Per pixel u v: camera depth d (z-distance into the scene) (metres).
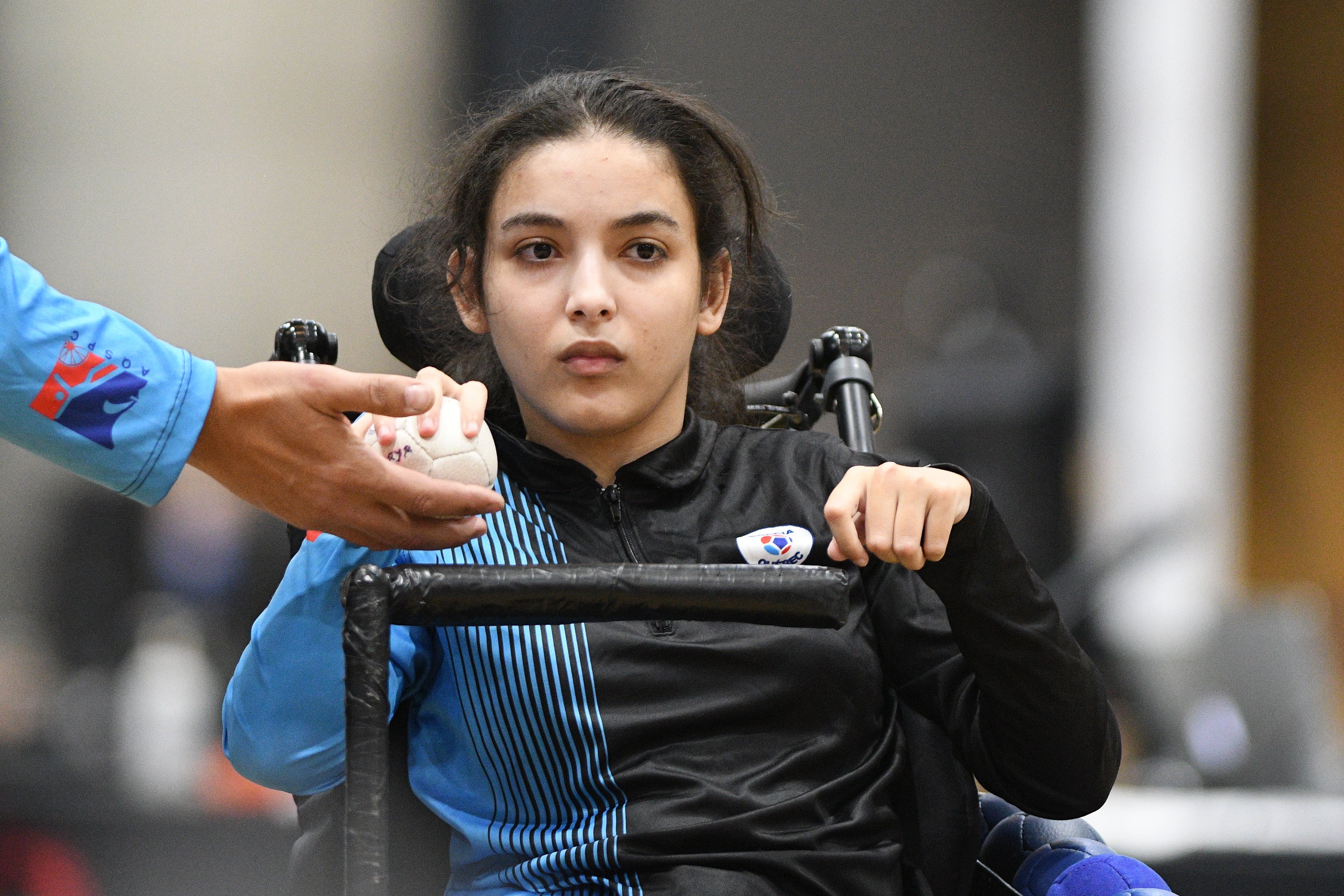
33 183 19.91
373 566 3.73
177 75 20.14
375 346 20.34
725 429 5.43
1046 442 15.41
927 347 16.89
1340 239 23.92
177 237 20.09
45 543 15.43
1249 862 8.00
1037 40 21.42
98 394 4.21
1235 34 21.94
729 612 3.80
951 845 4.84
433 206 5.54
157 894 8.67
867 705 4.79
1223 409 21.67
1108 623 10.80
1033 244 21.50
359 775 3.60
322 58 20.27
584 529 4.96
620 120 4.89
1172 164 21.53
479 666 4.64
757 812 4.40
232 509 13.55
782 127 20.88
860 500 4.23
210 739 10.76
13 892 8.66
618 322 4.70
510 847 4.53
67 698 11.45
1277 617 10.42
